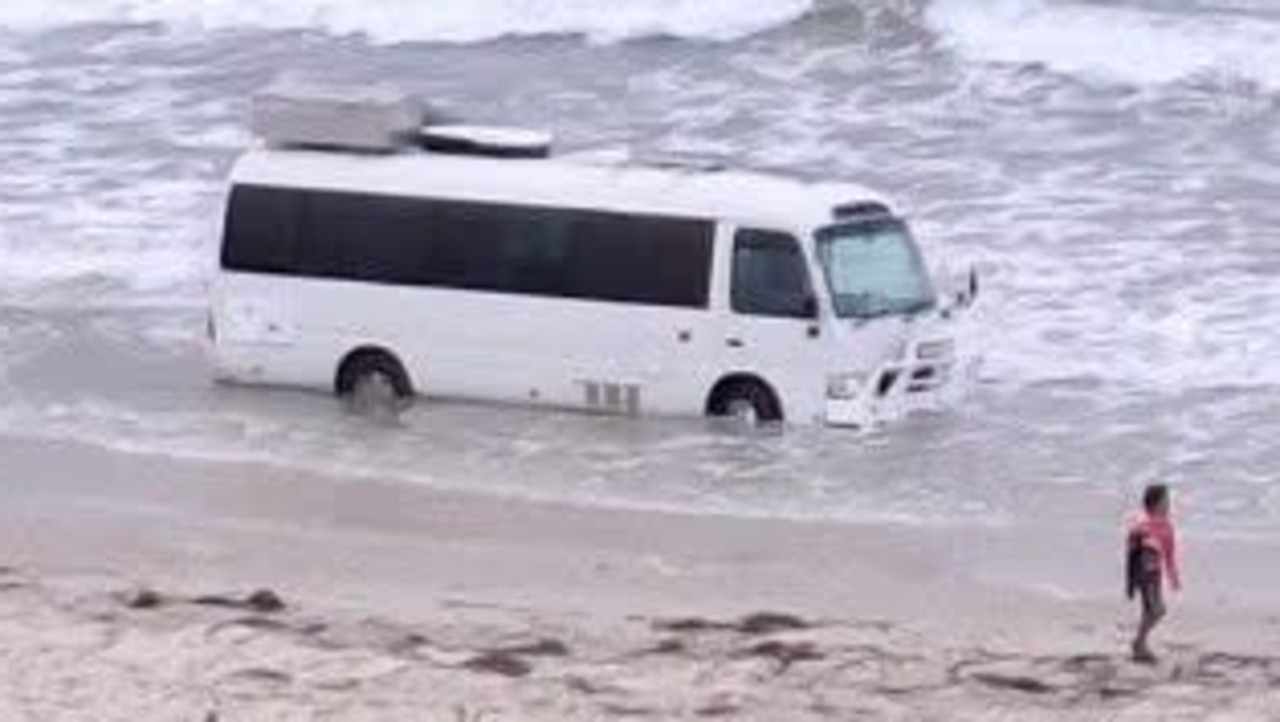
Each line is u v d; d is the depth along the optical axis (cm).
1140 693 4066
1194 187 7444
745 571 4947
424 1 9550
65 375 6353
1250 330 6362
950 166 7625
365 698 3803
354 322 6216
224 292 6303
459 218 6134
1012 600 4775
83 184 7694
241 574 4922
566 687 3950
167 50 9238
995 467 5575
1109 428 5809
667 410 6000
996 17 8912
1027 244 6944
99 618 4316
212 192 7556
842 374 5844
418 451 5762
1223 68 8488
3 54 9225
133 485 5522
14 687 3794
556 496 5425
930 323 5981
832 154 7725
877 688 4038
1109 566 4956
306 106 6322
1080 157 7731
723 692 3959
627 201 6012
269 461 5675
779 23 9012
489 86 8750
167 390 6253
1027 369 6209
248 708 3703
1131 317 6475
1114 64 8575
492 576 4922
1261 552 5031
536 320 6078
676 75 8738
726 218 5928
